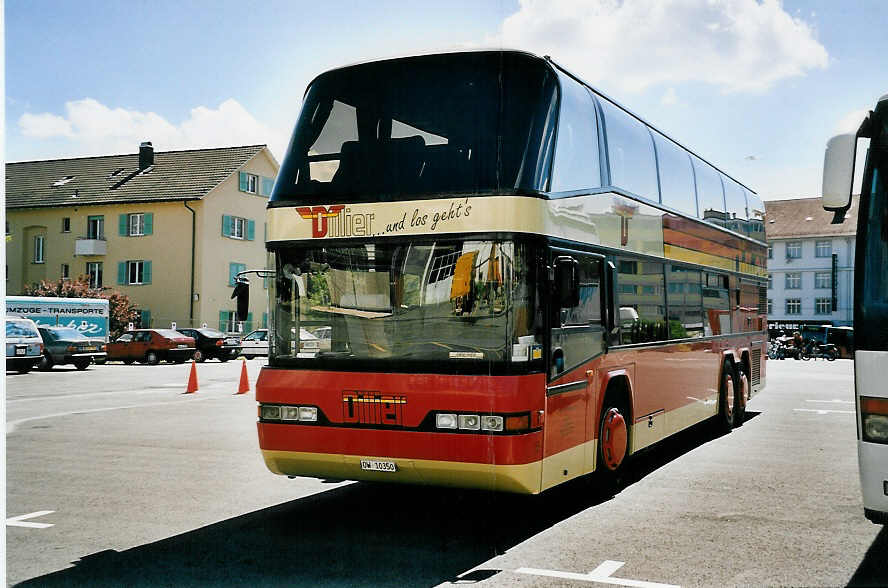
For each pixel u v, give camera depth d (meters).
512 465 6.23
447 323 6.52
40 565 5.91
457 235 6.57
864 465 5.40
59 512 7.60
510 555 6.08
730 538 6.54
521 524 7.08
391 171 6.88
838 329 49.62
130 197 50.09
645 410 9.30
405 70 7.06
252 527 7.03
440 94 6.91
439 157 6.77
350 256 6.88
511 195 6.51
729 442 12.11
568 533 6.75
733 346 13.69
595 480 8.04
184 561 5.98
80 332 32.84
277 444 6.95
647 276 9.58
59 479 9.23
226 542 6.52
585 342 7.57
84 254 50.31
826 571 5.62
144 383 24.58
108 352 38.62
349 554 6.14
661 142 10.52
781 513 7.43
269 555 6.11
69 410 16.69
